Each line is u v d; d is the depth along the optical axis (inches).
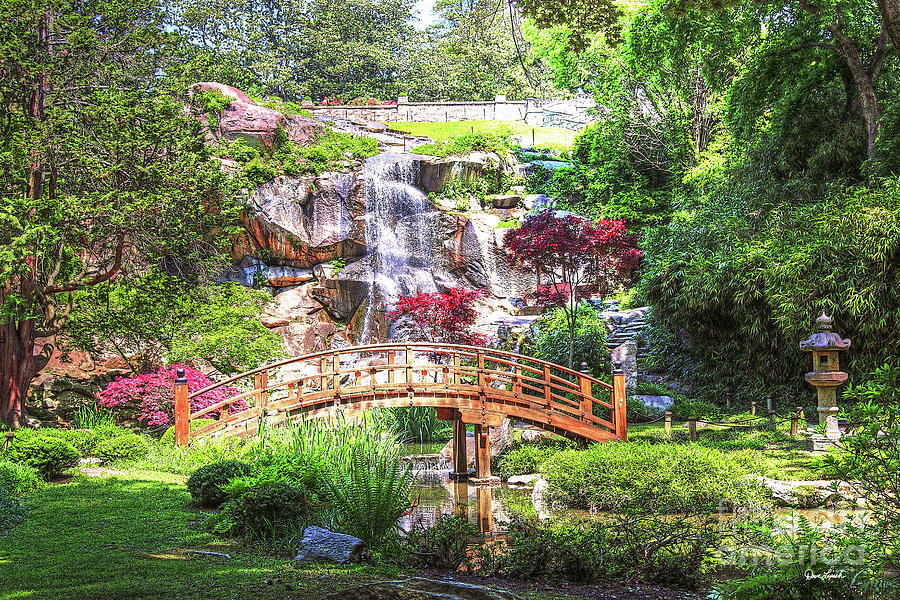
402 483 249.9
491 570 213.3
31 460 352.5
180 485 351.3
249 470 311.9
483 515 342.3
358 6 2102.6
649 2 847.1
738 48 847.1
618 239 594.6
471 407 465.4
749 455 378.6
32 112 482.6
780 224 647.1
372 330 892.6
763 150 770.2
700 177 959.0
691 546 222.5
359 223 908.6
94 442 431.2
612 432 488.7
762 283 616.4
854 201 574.9
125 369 636.7
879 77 698.8
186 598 163.9
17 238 411.8
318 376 459.8
